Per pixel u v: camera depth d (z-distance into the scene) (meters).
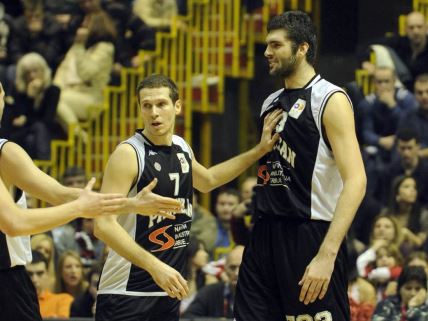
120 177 14.93
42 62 29.09
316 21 30.03
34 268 21.80
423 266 20.39
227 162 15.58
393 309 19.97
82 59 29.86
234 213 22.39
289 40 14.74
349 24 29.78
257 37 31.47
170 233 15.16
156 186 15.03
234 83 32.44
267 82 32.41
